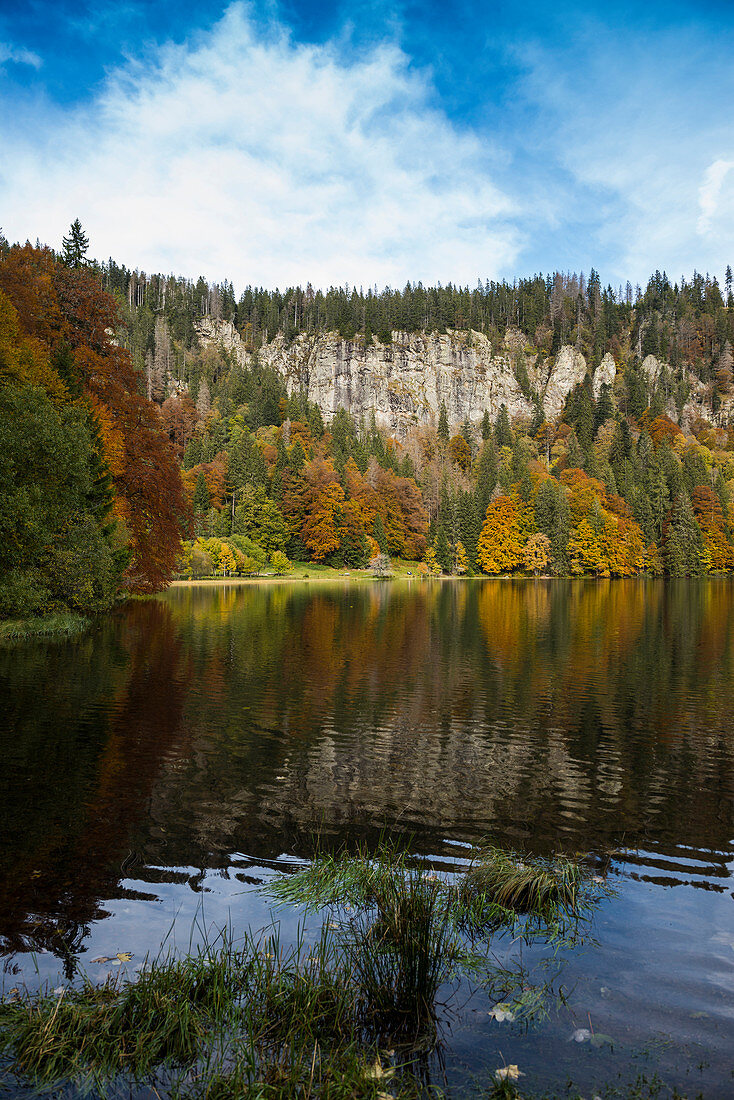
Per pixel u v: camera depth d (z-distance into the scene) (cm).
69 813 724
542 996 409
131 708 1235
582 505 9675
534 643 2242
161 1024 376
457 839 670
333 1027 380
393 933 455
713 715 1240
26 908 514
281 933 479
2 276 2839
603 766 929
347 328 17662
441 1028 379
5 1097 326
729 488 10819
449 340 18325
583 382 17012
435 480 11788
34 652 1864
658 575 9181
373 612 3428
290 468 9406
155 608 3428
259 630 2508
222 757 945
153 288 19512
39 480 2178
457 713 1243
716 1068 343
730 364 17250
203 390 13850
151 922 495
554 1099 318
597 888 563
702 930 493
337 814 735
